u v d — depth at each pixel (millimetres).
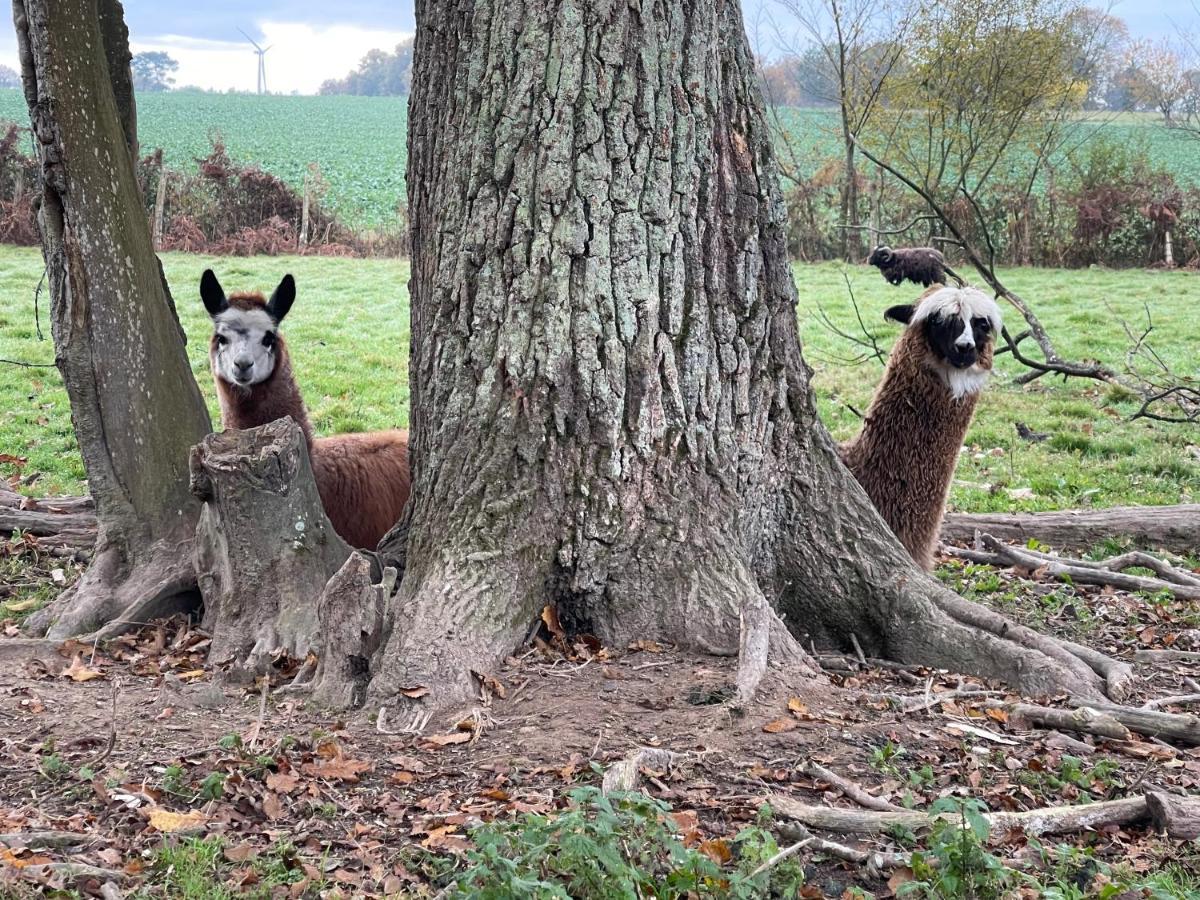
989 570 7789
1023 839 3758
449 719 4430
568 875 3252
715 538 5137
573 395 4996
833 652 5613
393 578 5141
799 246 28797
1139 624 6684
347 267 24984
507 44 5074
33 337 16062
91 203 6062
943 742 4457
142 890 3268
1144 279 25938
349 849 3582
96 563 5992
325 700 4637
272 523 5285
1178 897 3354
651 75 5043
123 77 6773
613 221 5004
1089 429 12664
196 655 5344
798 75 35812
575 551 5020
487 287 5086
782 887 3379
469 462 5066
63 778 3973
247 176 27328
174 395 6277
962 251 28000
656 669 4809
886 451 7125
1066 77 28109
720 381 5234
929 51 26734
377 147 51250
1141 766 4457
